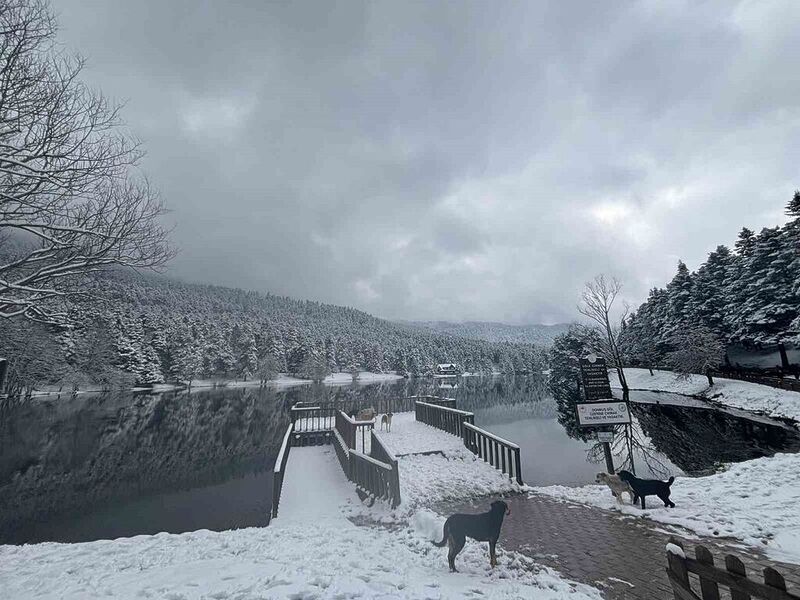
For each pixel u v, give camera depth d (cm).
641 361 6109
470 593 432
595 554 564
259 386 8688
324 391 6988
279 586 411
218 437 2727
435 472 1052
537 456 1766
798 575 475
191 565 531
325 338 13588
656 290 5781
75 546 670
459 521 533
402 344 15588
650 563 528
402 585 437
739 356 4662
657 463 1592
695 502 772
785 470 907
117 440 2572
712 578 292
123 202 632
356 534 690
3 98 514
